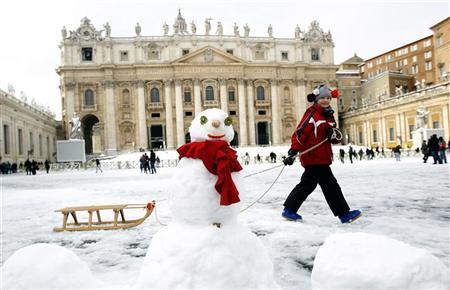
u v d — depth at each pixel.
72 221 8.23
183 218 3.07
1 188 18.55
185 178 3.06
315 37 71.56
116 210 7.11
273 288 3.09
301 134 6.03
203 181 3.04
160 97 66.00
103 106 64.44
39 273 2.75
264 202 9.71
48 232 7.06
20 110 47.06
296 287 3.74
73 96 64.06
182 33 67.31
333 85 71.62
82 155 45.50
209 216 3.03
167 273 2.85
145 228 7.09
